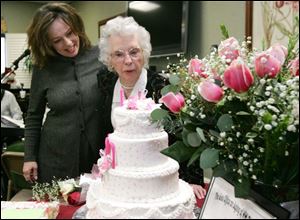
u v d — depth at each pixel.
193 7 3.57
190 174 1.34
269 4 2.81
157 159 1.06
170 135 1.10
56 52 2.01
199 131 0.90
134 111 1.06
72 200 1.33
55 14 1.93
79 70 2.01
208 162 0.89
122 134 1.07
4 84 2.53
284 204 0.89
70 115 1.98
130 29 1.64
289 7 2.63
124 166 1.05
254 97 0.90
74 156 1.99
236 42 1.01
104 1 5.28
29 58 2.16
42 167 2.07
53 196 1.41
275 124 0.84
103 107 1.85
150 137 1.05
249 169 0.91
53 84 2.01
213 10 3.35
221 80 0.94
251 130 0.90
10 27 6.19
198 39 3.53
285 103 0.87
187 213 1.03
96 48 2.09
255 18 2.95
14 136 2.70
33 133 2.12
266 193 0.91
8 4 6.14
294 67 0.92
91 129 1.96
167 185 1.05
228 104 0.93
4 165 2.55
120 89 1.75
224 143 0.92
